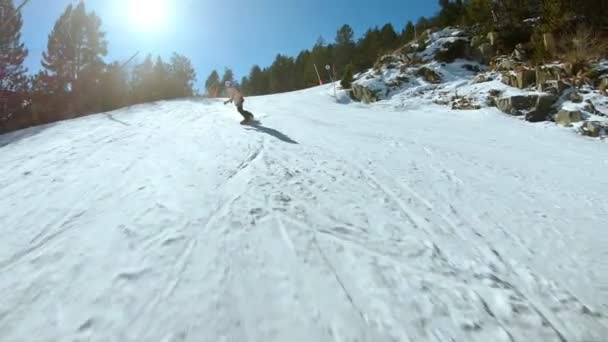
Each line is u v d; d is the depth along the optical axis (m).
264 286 2.59
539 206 4.68
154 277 2.64
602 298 2.69
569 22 16.14
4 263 2.84
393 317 2.34
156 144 6.81
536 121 11.96
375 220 3.88
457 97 15.95
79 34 22.31
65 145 6.80
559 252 3.41
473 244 3.49
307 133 8.72
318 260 2.97
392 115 13.91
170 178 4.82
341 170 5.69
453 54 21.52
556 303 2.60
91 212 3.76
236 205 3.93
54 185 4.62
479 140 9.30
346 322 2.28
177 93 26.62
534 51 16.61
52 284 2.57
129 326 2.17
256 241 3.20
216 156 5.98
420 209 4.32
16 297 2.43
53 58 21.89
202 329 2.16
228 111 12.20
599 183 5.79
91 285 2.55
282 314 2.32
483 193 5.08
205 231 3.34
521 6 20.16
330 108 15.81
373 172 5.74
